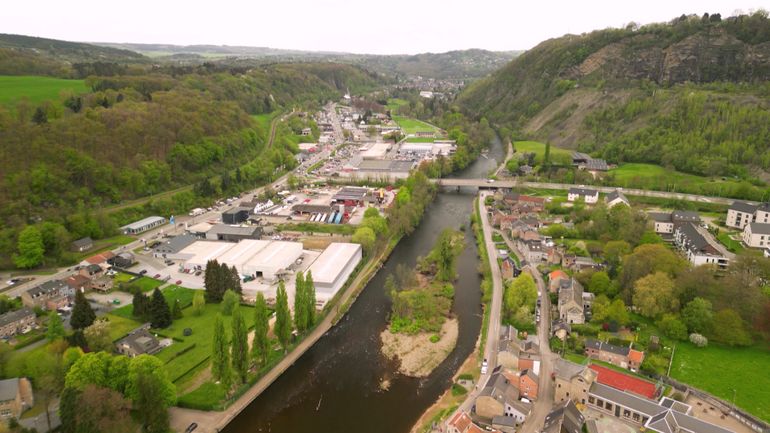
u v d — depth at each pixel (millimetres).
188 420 124438
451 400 133250
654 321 166000
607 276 183500
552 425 111562
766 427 115812
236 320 130750
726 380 136625
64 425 107812
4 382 119312
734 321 153375
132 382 119125
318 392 139750
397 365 152125
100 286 193500
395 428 125250
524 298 173000
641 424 117438
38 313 169625
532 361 136875
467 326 172875
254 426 125625
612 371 132375
